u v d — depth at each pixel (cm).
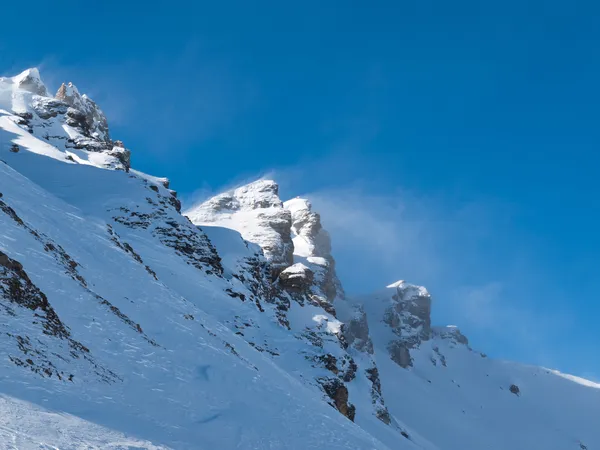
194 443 2914
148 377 3503
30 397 2462
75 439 2242
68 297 3747
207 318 6025
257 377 4594
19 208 5034
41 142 11944
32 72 16362
